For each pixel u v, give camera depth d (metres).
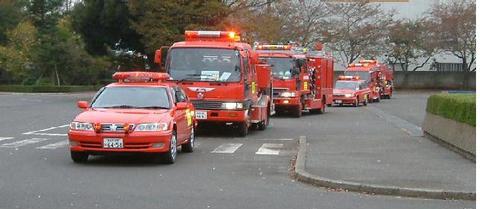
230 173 12.46
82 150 13.16
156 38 43.47
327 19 64.69
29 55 58.97
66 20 65.38
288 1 55.78
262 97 22.92
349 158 13.92
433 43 70.38
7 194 9.85
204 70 19.67
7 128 21.94
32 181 11.09
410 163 13.12
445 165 12.84
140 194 10.01
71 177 11.62
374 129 23.70
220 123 20.42
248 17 44.66
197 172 12.52
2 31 60.81
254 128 23.09
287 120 28.91
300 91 30.72
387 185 10.47
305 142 17.27
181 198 9.73
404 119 30.97
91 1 47.72
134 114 13.43
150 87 14.72
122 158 14.38
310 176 11.38
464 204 9.59
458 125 14.91
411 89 76.69
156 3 43.25
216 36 20.72
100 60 59.81
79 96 50.72
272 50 30.77
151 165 13.39
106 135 12.99
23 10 66.50
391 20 68.88
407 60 75.31
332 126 25.30
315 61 33.38
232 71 19.64
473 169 12.28
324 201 9.68
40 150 15.69
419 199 9.97
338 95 44.94
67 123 24.38
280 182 11.45
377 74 54.50
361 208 9.18
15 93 55.16
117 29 47.84
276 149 16.88
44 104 38.56
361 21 67.56
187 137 15.38
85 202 9.31
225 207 9.09
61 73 61.09
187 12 43.12
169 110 14.05
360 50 67.81
